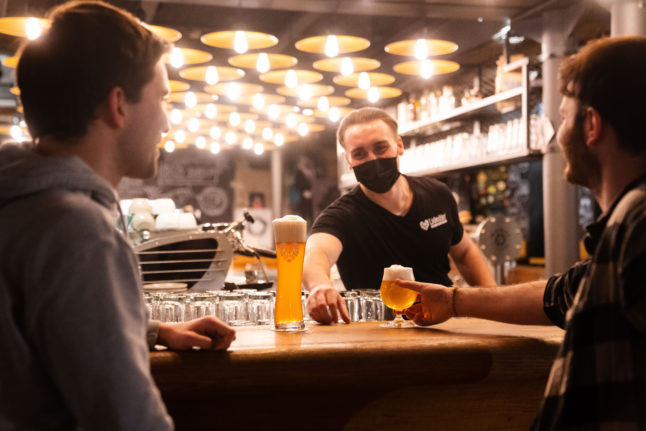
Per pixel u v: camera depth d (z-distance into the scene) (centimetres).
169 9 704
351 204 271
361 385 141
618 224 99
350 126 259
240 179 1342
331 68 446
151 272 277
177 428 141
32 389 94
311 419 148
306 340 149
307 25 688
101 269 92
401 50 418
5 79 757
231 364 132
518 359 150
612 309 99
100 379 89
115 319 91
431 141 649
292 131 862
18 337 93
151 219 296
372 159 254
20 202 97
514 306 159
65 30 104
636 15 383
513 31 484
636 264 93
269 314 192
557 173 443
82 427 90
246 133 934
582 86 109
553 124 445
